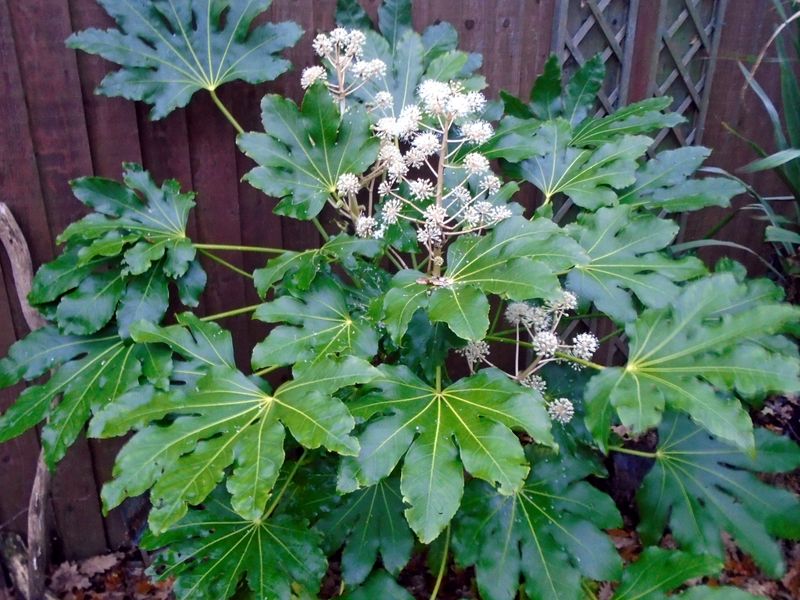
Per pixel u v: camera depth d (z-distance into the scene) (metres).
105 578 1.26
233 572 0.87
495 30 1.25
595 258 0.98
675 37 1.42
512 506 0.95
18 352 0.97
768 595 1.23
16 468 1.19
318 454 1.09
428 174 1.31
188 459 0.75
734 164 1.61
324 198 1.00
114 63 1.05
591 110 1.38
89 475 1.23
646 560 0.87
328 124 0.99
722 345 0.82
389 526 1.01
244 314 1.27
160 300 1.01
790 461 0.97
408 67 1.12
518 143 1.08
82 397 0.93
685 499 0.99
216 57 1.07
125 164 1.05
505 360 1.47
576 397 1.09
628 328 0.86
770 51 1.53
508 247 0.83
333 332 0.90
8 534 1.23
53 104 1.03
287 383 0.83
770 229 1.15
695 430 1.03
